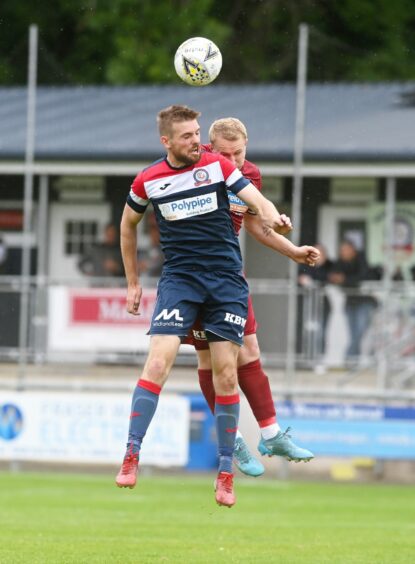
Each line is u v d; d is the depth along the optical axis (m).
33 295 57.19
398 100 71.56
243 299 25.48
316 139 66.31
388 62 101.50
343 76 91.19
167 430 55.22
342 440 55.53
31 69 56.25
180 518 42.31
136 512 43.84
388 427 55.44
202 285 25.09
